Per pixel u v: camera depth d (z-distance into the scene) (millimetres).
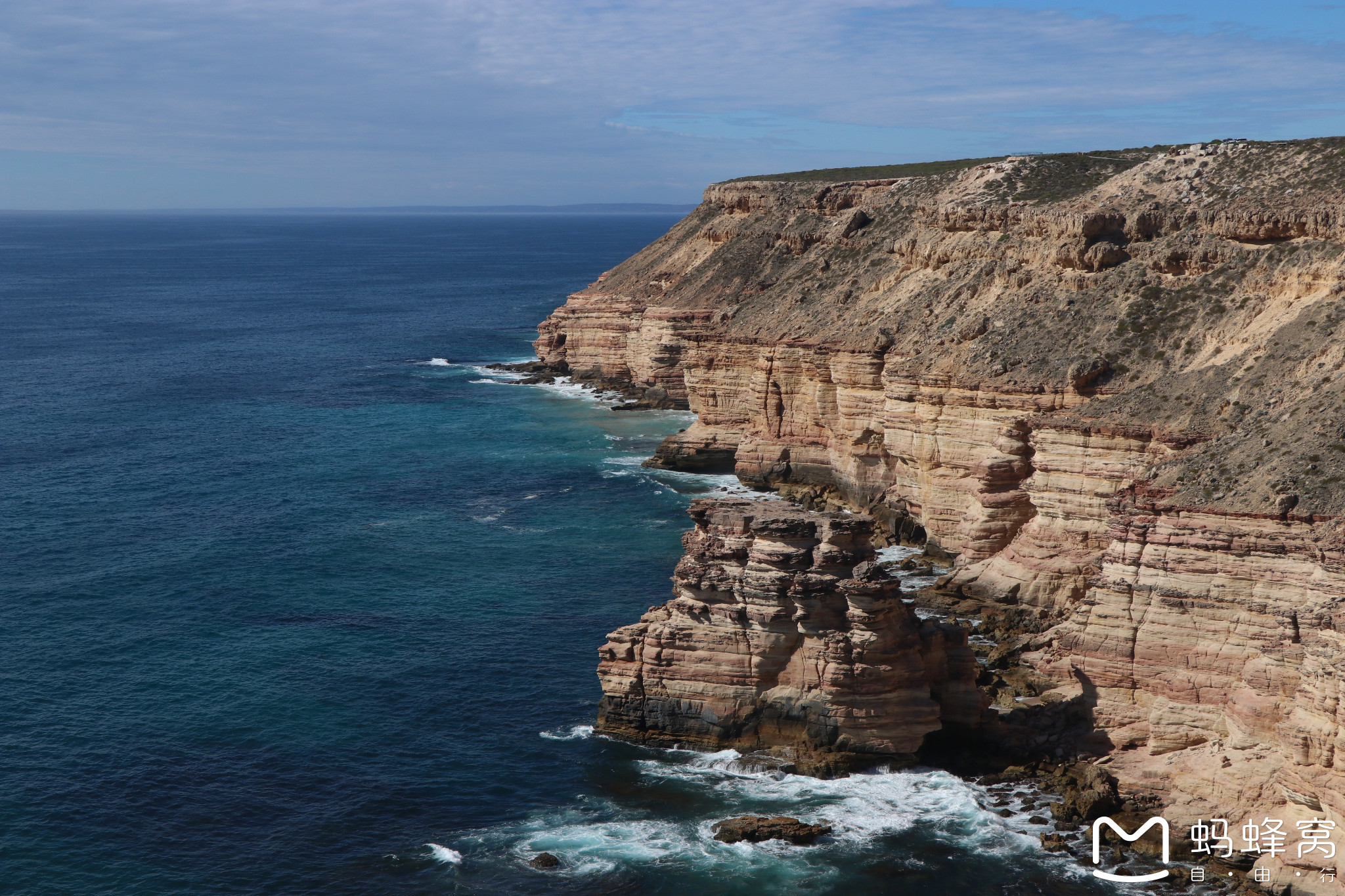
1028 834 48375
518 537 87438
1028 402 75938
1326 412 56219
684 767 53594
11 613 70250
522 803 50781
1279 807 46125
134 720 57250
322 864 46281
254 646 66250
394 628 69125
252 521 90125
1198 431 64875
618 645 56031
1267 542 50594
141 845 47094
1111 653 53656
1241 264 75250
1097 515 68500
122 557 80812
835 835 48312
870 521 53594
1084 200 88875
